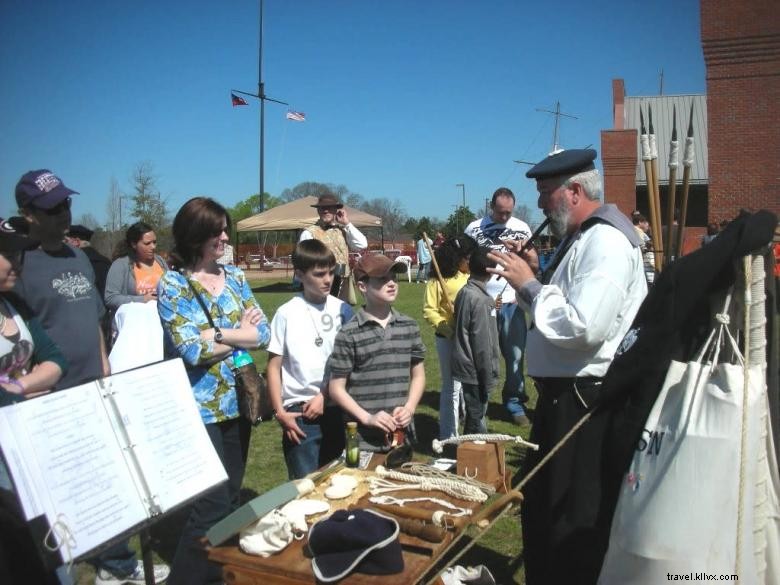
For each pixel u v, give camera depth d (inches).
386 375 131.2
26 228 151.9
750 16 438.3
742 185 446.9
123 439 85.1
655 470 87.3
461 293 182.5
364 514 90.3
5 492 79.9
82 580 137.3
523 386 239.9
